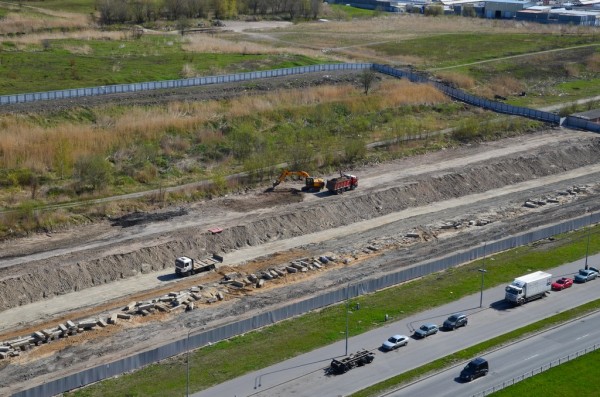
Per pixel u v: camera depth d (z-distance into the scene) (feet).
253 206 365.81
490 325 264.93
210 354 243.19
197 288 287.07
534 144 469.57
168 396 219.82
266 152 420.77
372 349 247.29
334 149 445.37
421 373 234.58
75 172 383.65
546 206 381.19
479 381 231.09
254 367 236.02
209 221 345.92
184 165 409.69
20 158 388.78
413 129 473.26
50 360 239.50
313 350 246.47
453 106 540.93
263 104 495.82
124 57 595.88
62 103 459.32
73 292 288.10
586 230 350.43
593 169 447.42
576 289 293.84
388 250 326.85
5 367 234.99
